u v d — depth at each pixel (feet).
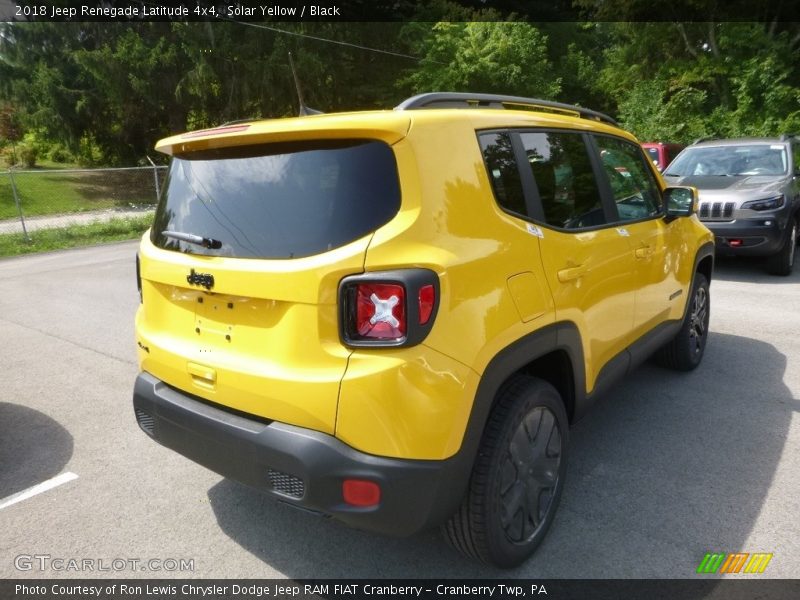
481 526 7.78
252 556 9.06
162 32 96.68
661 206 13.60
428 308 6.79
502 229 8.02
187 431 8.23
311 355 6.99
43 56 99.50
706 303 16.17
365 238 6.85
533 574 8.44
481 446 7.77
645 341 12.51
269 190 7.68
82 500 10.66
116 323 22.93
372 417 6.72
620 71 89.40
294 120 7.68
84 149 110.73
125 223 60.54
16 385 16.38
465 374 7.11
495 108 9.13
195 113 105.70
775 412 13.39
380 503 6.85
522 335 8.04
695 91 76.54
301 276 6.96
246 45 95.55
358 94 108.58
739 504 9.94
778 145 29.37
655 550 8.84
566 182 9.89
